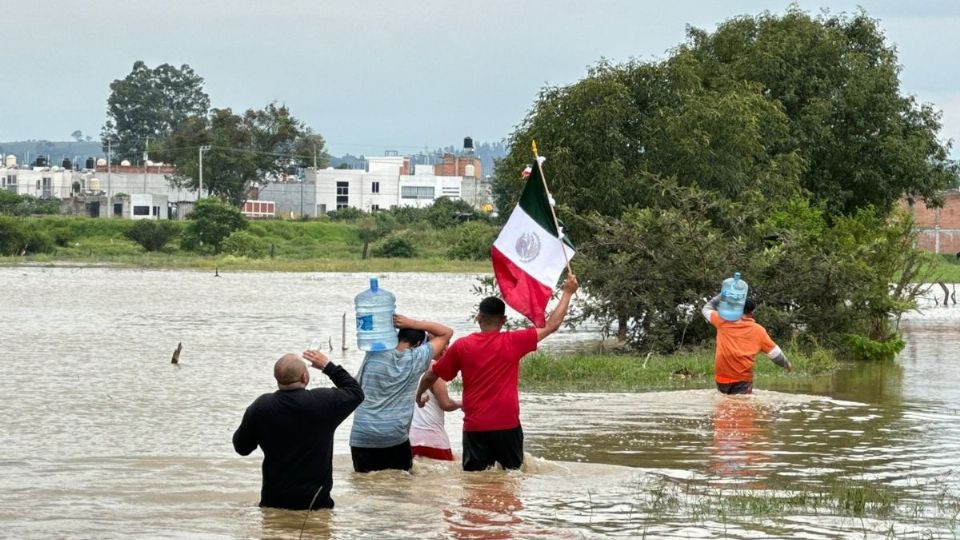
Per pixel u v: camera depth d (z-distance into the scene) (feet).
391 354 74.79
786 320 164.66
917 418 106.52
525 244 83.30
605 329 172.14
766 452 88.84
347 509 65.92
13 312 256.52
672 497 71.00
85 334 204.44
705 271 163.84
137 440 98.02
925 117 277.23
